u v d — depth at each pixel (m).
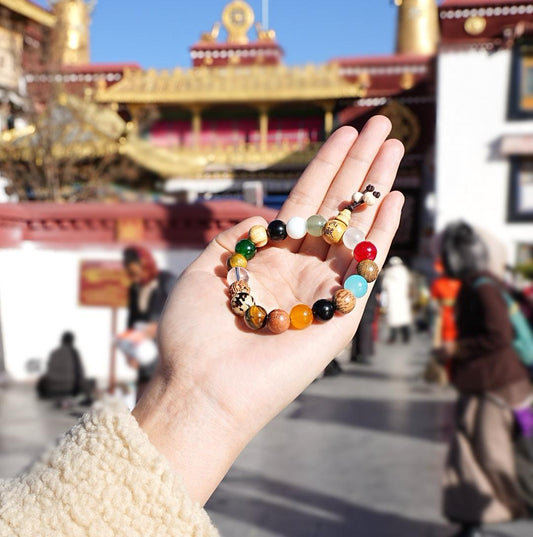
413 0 12.98
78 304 5.68
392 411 4.53
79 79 10.06
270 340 0.87
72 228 5.87
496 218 8.68
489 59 8.98
